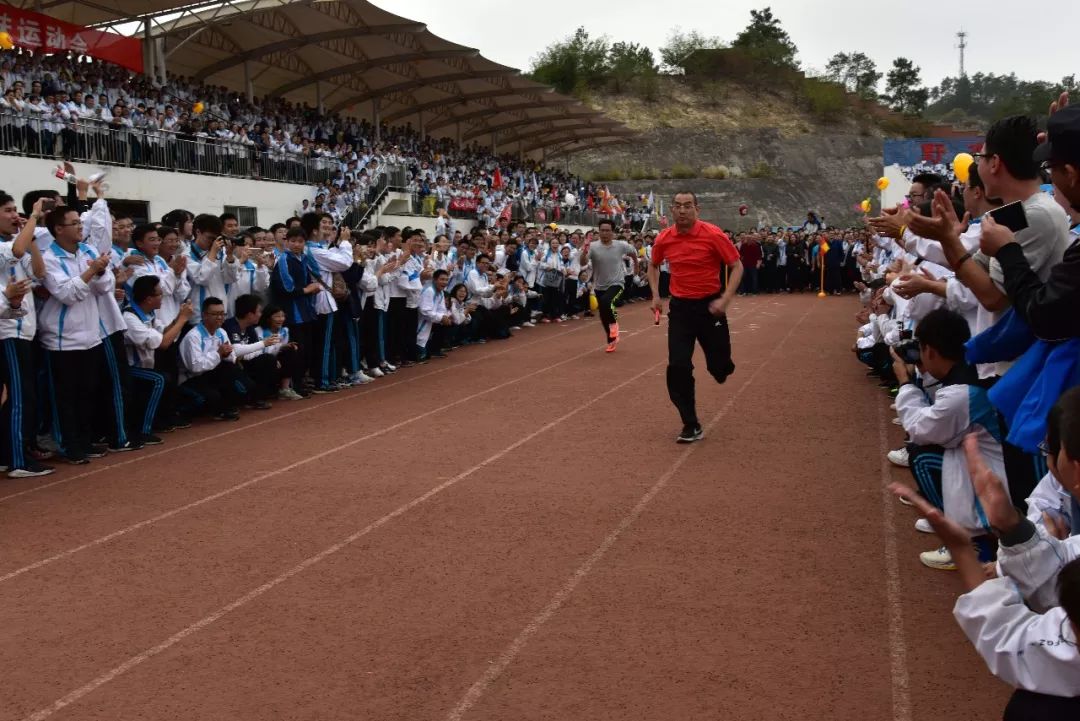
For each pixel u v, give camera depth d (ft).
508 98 128.26
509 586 16.31
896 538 18.53
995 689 12.46
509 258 62.90
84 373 25.55
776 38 323.98
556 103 128.98
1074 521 10.51
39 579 16.99
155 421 29.86
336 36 86.17
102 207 26.55
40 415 26.94
